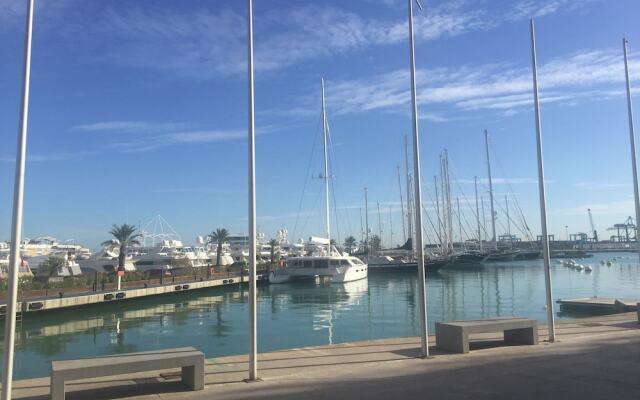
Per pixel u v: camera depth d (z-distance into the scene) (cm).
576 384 879
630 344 1269
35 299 3375
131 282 4809
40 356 2028
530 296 4116
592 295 4134
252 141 1034
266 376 999
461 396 818
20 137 800
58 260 6431
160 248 8538
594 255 15662
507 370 999
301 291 5278
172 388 916
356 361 1127
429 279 6550
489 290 4769
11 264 775
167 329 2722
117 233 7162
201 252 9319
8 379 760
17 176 792
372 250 10138
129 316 3394
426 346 1157
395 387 887
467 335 1202
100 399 845
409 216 8375
